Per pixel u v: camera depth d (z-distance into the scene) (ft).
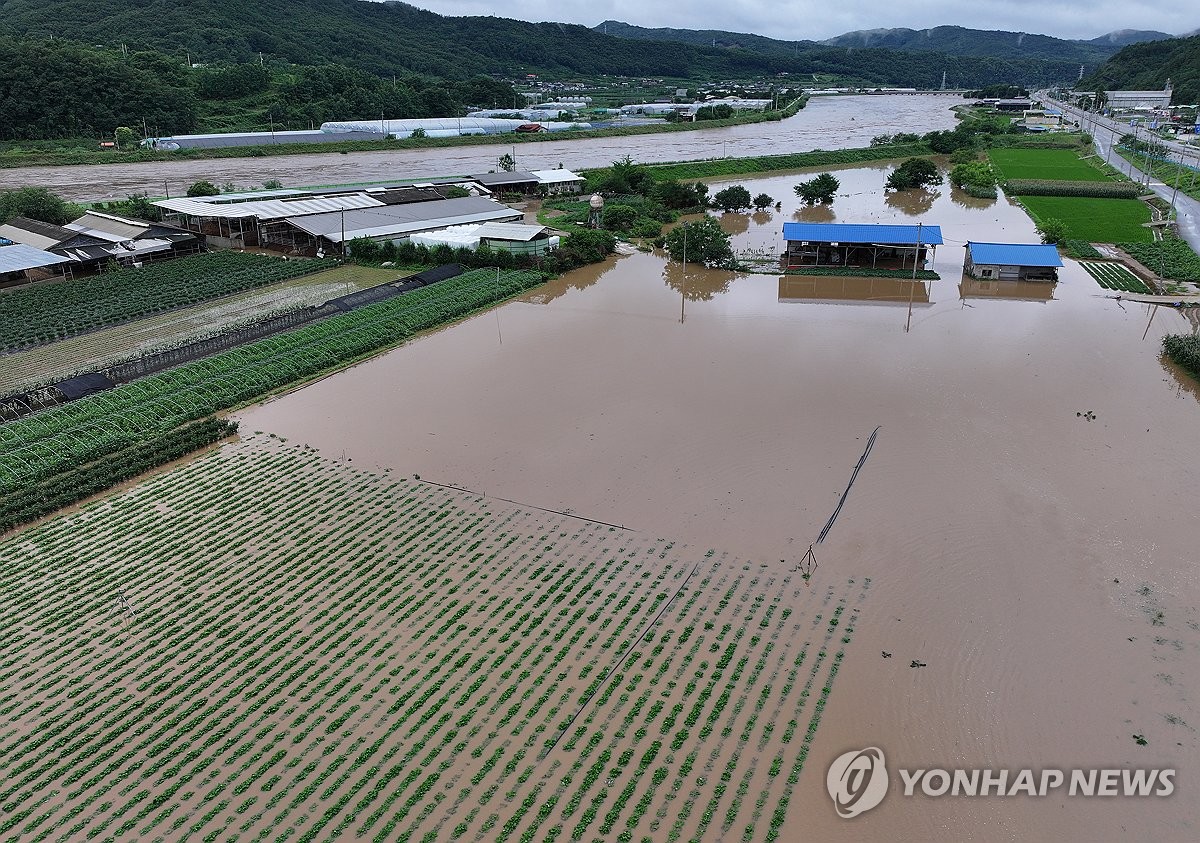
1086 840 56.90
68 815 60.34
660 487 101.19
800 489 99.86
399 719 68.39
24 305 171.94
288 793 61.87
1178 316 165.27
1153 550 86.99
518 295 185.26
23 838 58.49
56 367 141.08
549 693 70.85
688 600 81.71
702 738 65.87
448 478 104.53
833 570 85.20
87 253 199.00
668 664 73.77
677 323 163.43
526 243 206.28
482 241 209.97
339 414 123.75
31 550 91.91
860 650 74.43
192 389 129.49
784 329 158.61
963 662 72.64
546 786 61.98
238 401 127.85
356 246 211.41
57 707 70.59
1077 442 110.42
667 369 138.31
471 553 90.02
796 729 66.39
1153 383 130.52
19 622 80.89
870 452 108.47
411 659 75.20
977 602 79.82
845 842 56.95
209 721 68.64
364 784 62.49
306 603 82.89
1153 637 74.95
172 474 107.34
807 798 60.44
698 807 59.93
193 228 238.89
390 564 88.74
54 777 63.62
